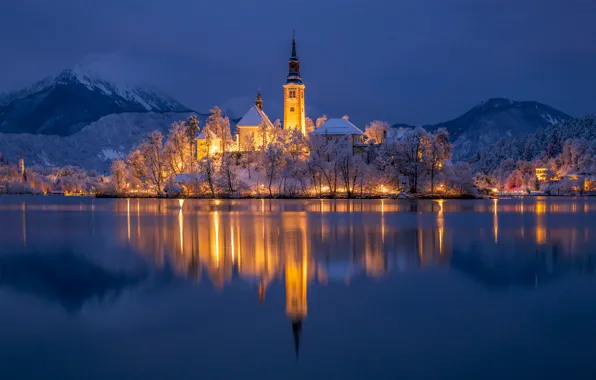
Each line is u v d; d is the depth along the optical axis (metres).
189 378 20.72
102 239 59.75
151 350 23.58
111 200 172.62
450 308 29.38
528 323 26.73
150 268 41.41
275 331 25.86
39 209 122.62
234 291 33.59
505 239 57.78
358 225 74.06
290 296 32.25
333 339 24.66
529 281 36.06
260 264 42.62
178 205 133.88
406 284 35.31
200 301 31.30
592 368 21.31
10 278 38.00
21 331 26.17
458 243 54.56
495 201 153.00
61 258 46.31
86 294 33.19
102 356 22.97
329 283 35.66
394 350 23.30
